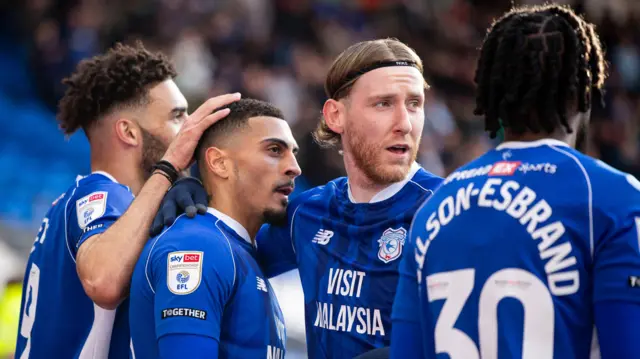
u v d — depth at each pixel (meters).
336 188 5.80
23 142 22.78
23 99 24.89
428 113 22.55
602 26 25.39
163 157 5.78
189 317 4.91
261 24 25.06
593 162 3.93
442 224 4.12
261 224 5.75
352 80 5.44
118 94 6.29
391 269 5.21
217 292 5.07
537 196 3.89
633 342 3.61
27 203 20.30
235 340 5.21
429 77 25.95
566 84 4.00
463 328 3.94
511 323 3.81
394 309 4.32
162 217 5.50
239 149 5.59
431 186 5.39
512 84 4.04
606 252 3.73
